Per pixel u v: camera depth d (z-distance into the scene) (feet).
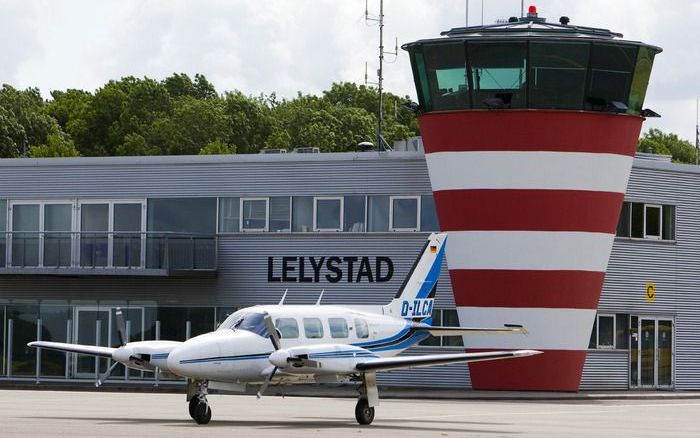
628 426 359.46
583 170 511.81
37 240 579.89
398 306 406.21
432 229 545.03
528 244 510.58
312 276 561.02
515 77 506.48
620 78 514.27
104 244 571.69
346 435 300.61
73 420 338.13
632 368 560.20
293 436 293.02
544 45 502.79
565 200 510.17
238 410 405.18
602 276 522.88
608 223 520.83
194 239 570.05
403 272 548.31
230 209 574.56
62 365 575.79
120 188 586.04
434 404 458.50
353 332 375.66
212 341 340.18
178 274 559.79
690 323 579.48
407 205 549.95
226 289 571.69
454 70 514.27
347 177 558.97
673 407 465.06
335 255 558.15
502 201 510.17
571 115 508.12
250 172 572.10
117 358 347.77
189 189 579.07
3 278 594.24
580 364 521.65
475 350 521.65
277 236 566.36
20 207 598.34
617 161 519.19
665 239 574.97
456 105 516.32
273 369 347.77
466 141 513.04
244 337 347.15
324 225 561.84
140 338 577.43
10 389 546.67
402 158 551.18
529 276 511.40
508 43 503.61
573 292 514.68
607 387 551.59
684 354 577.43
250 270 569.64
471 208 514.27
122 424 323.98
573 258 513.45
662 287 571.28
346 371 345.51
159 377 556.10
